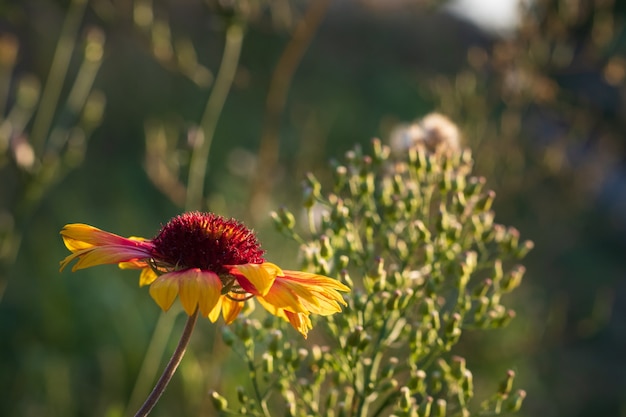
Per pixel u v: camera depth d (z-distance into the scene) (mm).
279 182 6844
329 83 12961
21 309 6285
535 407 7188
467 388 2951
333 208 3189
